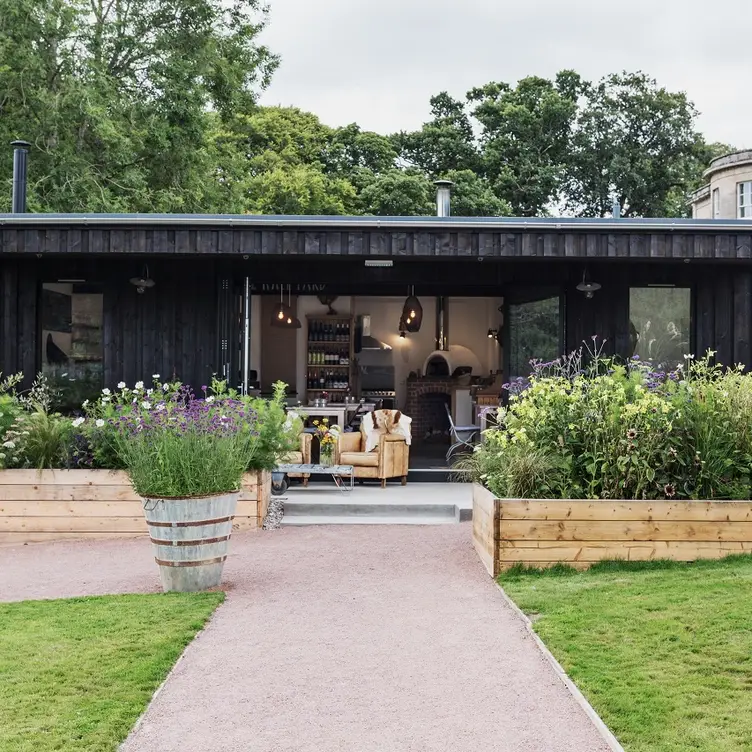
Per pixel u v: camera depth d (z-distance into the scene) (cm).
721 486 625
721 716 342
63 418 837
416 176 2670
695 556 600
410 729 342
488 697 376
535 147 3134
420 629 477
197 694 380
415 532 781
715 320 1005
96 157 1964
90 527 760
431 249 884
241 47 2375
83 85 1844
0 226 875
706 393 654
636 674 389
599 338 1005
